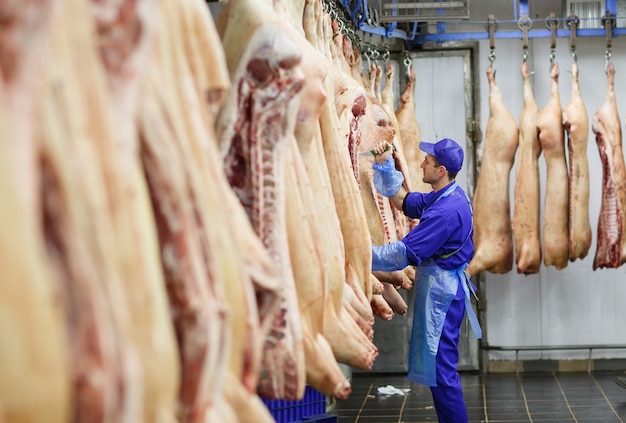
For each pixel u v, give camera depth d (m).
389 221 5.75
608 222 7.88
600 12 8.11
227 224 1.97
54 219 1.36
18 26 1.32
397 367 8.66
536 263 7.94
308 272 2.81
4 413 1.19
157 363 1.53
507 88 8.65
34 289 1.22
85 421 1.35
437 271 5.50
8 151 1.23
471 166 8.66
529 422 6.52
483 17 8.72
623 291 8.62
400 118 7.76
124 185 1.52
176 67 1.92
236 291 1.96
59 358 1.24
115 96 1.63
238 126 2.61
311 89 2.96
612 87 8.00
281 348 2.59
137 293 1.51
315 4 3.89
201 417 1.75
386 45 8.64
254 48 2.59
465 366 8.68
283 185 2.62
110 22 1.64
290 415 5.04
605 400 7.23
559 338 8.66
